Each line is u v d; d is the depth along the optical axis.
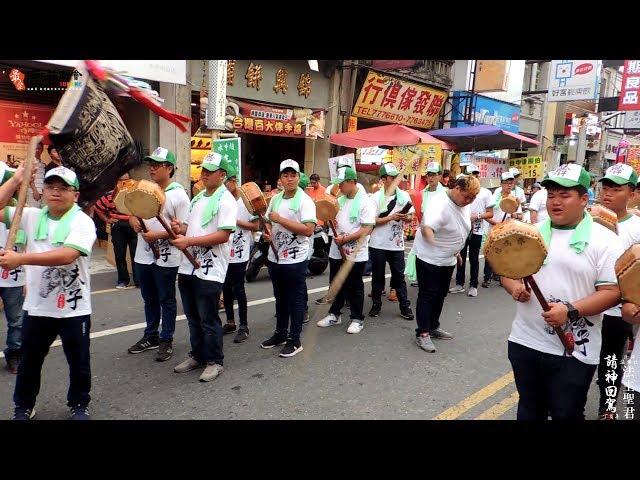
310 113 11.90
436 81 15.29
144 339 4.93
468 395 4.14
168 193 4.65
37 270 3.23
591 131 19.72
